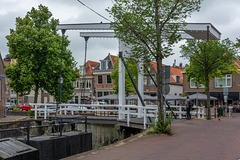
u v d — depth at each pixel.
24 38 29.97
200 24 16.58
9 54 31.11
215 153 7.49
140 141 10.13
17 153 7.70
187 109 19.61
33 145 8.74
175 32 11.53
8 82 31.58
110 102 46.97
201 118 21.39
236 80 39.19
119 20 11.84
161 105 11.85
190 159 6.84
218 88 40.88
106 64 48.47
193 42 21.45
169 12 11.52
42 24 32.47
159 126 11.80
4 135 12.14
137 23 11.46
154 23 11.89
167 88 12.45
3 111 26.16
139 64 17.33
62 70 31.48
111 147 9.40
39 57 30.52
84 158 7.84
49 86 32.38
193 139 10.10
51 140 9.14
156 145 9.08
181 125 14.95
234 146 8.54
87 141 11.16
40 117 21.17
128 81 33.19
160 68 11.84
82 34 18.53
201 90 42.50
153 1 11.58
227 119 21.09
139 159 7.07
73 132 11.32
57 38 32.22
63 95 32.47
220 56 20.70
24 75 29.83
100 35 18.36
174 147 8.59
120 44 17.20
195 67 21.97
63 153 9.71
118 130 16.66
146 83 44.56
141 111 18.12
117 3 11.68
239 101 38.91
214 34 17.39
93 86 50.75
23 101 57.72
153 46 11.68
